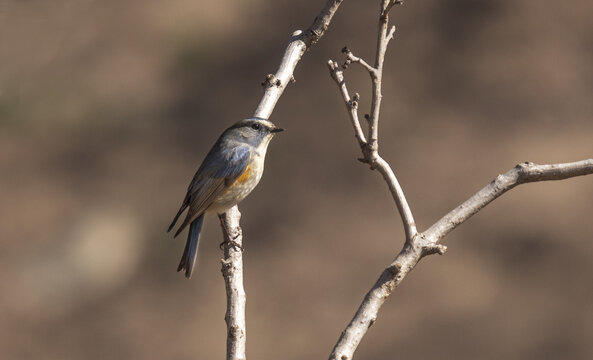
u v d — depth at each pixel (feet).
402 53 60.64
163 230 50.83
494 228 47.96
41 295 48.65
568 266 45.16
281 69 20.71
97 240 50.67
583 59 59.31
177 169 55.47
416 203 49.55
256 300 45.32
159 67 64.13
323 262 47.03
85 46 65.67
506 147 52.75
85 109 61.41
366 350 41.81
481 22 62.80
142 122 60.08
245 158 20.94
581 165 12.16
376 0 64.69
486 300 43.83
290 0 67.26
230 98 60.44
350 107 13.07
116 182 55.21
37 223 52.90
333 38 61.67
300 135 55.52
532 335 41.63
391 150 53.42
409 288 45.01
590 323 41.78
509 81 57.93
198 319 45.50
